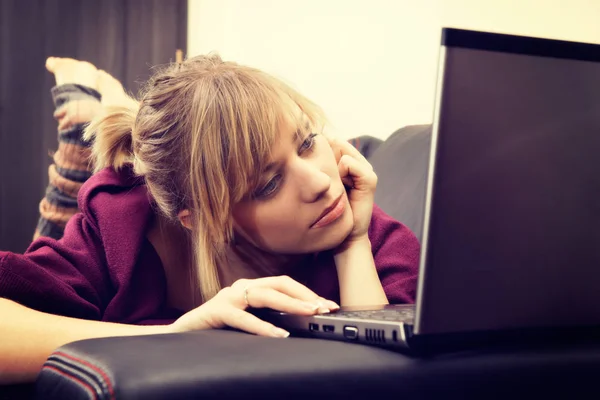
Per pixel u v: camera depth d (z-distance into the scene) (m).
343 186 1.01
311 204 0.93
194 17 2.84
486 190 0.54
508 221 0.55
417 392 0.55
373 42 2.07
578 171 0.57
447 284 0.53
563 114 0.56
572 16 1.62
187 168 0.97
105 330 0.78
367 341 0.60
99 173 1.12
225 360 0.52
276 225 0.94
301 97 1.01
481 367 0.57
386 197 1.44
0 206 2.91
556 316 0.58
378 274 1.12
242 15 2.58
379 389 0.54
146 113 1.02
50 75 2.93
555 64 0.56
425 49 1.91
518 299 0.56
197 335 0.64
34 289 0.88
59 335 0.76
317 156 0.95
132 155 1.10
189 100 0.96
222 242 0.97
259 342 0.60
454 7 1.85
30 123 2.93
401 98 1.98
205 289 1.00
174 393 0.48
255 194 0.93
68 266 0.99
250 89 0.93
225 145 0.91
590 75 0.58
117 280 1.03
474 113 0.53
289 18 2.37
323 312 0.70
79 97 1.84
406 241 1.15
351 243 1.06
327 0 2.22
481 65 0.53
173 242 1.10
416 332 0.53
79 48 2.94
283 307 0.71
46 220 1.77
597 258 0.59
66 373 0.54
